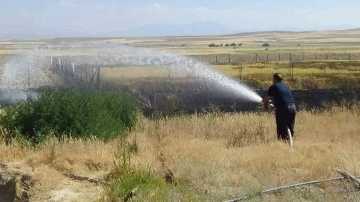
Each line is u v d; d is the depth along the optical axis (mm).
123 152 11117
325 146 12750
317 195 8945
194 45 180875
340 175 10133
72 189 9383
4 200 9484
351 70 50500
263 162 10797
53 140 12859
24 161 11344
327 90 25703
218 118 17938
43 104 14156
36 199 9031
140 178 9227
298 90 25953
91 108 14398
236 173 10062
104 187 9250
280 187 9211
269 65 59906
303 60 76750
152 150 12375
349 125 16688
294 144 13219
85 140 13203
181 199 8594
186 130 16062
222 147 12922
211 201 8609
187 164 10164
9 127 13992
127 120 16938
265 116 18547
